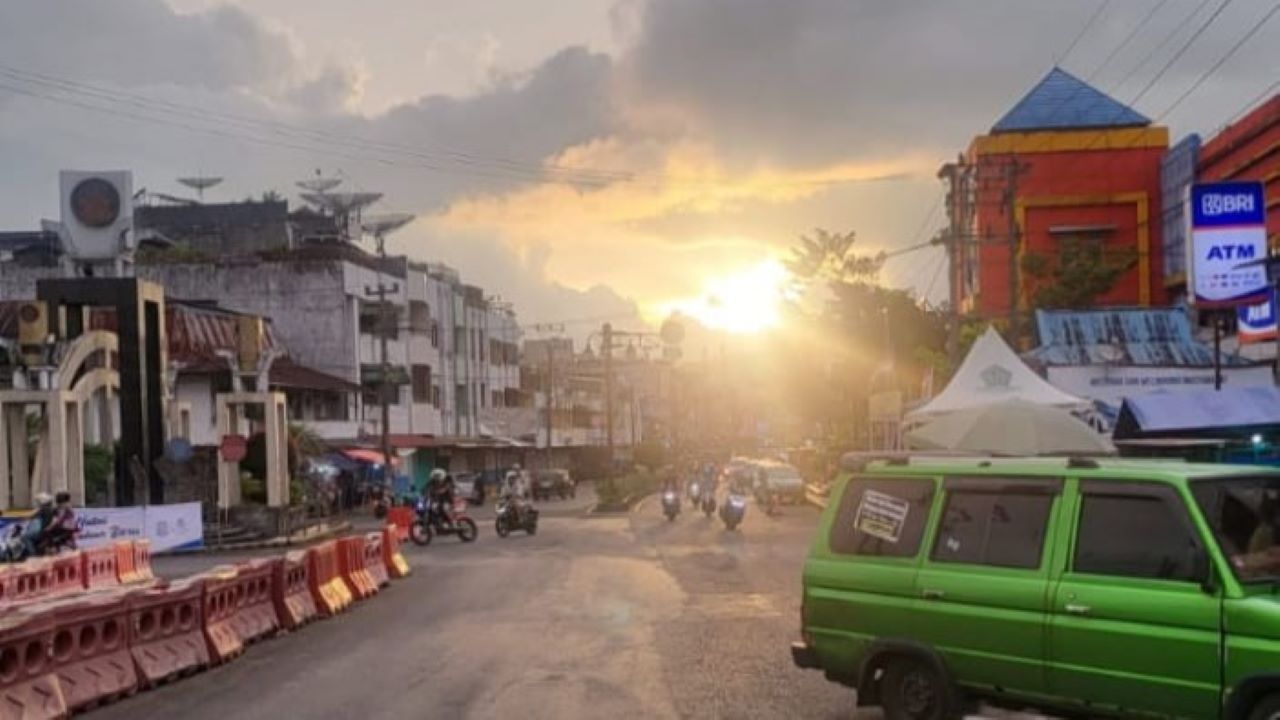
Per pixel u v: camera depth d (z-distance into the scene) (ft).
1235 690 21.25
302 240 219.00
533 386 331.36
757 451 464.65
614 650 42.42
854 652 28.12
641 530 117.70
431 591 64.90
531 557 87.35
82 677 34.55
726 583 64.23
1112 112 167.53
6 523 84.38
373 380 206.59
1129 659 22.93
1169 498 23.11
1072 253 153.07
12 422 101.60
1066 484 24.94
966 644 25.82
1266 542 23.06
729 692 34.35
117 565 74.08
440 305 246.88
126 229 139.23
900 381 156.04
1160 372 103.45
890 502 28.22
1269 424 58.70
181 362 157.17
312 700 34.71
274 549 106.63
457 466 259.39
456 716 31.86
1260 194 72.38
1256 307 78.02
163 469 110.32
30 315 102.83
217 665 41.45
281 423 124.26
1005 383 73.36
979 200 129.29
